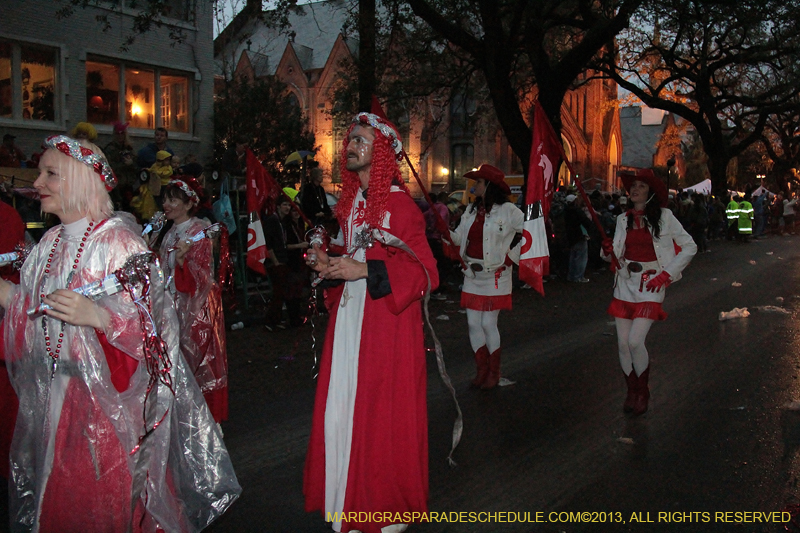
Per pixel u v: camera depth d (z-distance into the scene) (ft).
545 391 19.06
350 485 9.43
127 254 8.43
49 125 43.47
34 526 8.39
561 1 47.01
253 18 44.65
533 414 16.99
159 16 48.67
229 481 10.27
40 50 42.98
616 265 16.79
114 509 8.46
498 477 13.12
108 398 8.43
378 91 53.88
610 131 144.05
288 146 65.05
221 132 62.44
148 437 8.39
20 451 9.02
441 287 36.50
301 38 142.31
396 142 10.14
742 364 22.11
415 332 10.02
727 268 53.52
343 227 10.66
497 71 46.65
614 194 69.05
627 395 18.06
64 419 8.47
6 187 23.99
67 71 44.06
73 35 44.11
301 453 14.33
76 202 8.45
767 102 87.04
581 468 13.52
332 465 9.71
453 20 51.70
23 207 25.54
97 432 8.41
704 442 14.94
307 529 11.02
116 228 8.59
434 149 119.96
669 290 40.83
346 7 50.49
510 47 45.98
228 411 16.58
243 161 33.88
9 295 9.03
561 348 24.84
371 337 9.67
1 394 11.16
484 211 18.90
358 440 9.48
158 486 8.80
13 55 41.65
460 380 20.22
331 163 116.47
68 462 8.41
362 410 9.51
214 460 10.17
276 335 26.48
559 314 32.48
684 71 80.02
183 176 14.82
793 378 20.27
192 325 14.38
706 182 125.08
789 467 13.50
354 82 52.54
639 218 16.66
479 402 18.02
